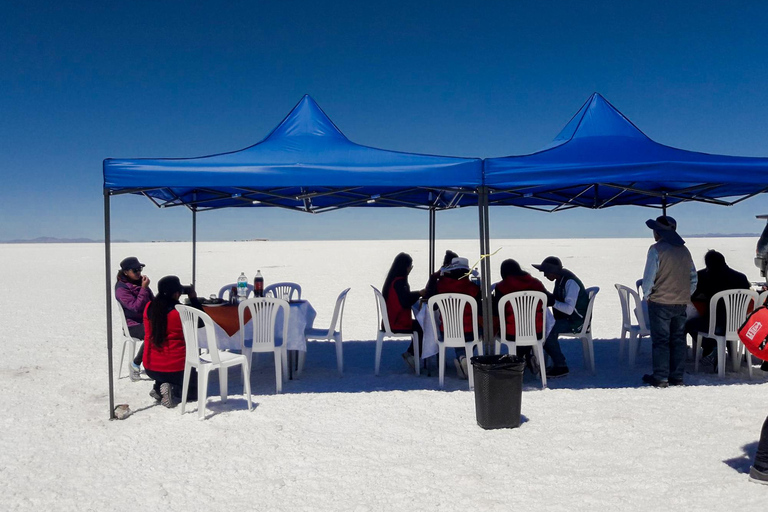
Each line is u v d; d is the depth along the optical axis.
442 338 6.14
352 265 29.00
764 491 3.38
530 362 6.51
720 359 6.20
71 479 3.84
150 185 5.07
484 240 5.53
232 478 3.79
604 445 4.20
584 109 6.13
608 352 8.01
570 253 38.81
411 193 8.16
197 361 5.09
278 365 5.89
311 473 3.84
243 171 5.13
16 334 10.07
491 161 5.36
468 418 4.91
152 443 4.47
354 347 8.75
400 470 3.85
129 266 6.60
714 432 4.40
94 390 6.18
